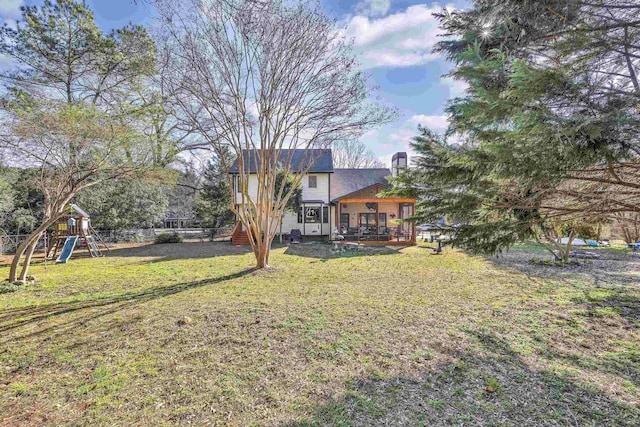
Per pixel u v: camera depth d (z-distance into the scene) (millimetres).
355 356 3926
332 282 8133
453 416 2748
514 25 2766
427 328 4836
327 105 9148
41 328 4922
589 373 3480
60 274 9484
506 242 3373
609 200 2885
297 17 7883
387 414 2785
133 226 21672
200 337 4543
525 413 2785
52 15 11320
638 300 6199
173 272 9633
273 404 2965
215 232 22422
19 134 7172
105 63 10633
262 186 9656
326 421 2703
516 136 2135
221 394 3131
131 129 8023
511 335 4551
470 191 3213
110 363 3787
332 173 21000
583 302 6113
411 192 3666
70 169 8156
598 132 1824
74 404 2988
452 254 13500
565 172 2293
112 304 6203
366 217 21609
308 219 20812
